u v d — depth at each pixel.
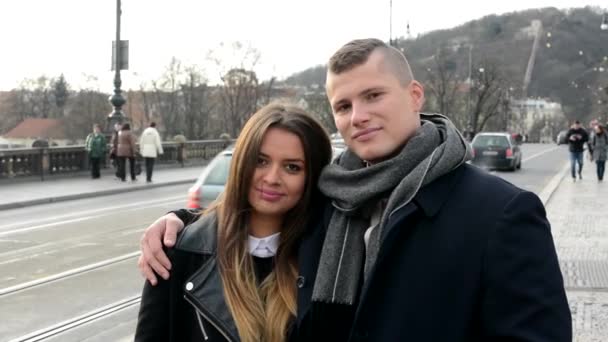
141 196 18.69
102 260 9.21
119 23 25.12
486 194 1.77
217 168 8.52
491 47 94.50
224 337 2.00
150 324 2.07
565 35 96.75
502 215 1.71
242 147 2.14
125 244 10.53
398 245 1.77
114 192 19.64
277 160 2.13
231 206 2.14
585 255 9.10
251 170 2.12
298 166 2.15
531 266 1.66
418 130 1.99
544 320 1.60
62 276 8.21
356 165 2.06
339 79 1.98
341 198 1.93
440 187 1.79
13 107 74.62
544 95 98.88
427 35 72.88
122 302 7.05
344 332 1.87
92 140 22.84
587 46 96.12
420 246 1.74
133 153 22.55
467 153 1.86
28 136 70.31
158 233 2.13
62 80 72.31
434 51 70.94
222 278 2.04
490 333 1.66
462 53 76.38
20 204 16.12
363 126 1.94
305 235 2.09
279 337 1.98
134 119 67.62
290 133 2.13
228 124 64.88
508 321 1.63
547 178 24.98
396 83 1.95
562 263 8.54
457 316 1.68
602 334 5.44
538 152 54.09
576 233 11.13
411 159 1.84
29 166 21.52
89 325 6.25
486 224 1.71
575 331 5.54
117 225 12.72
